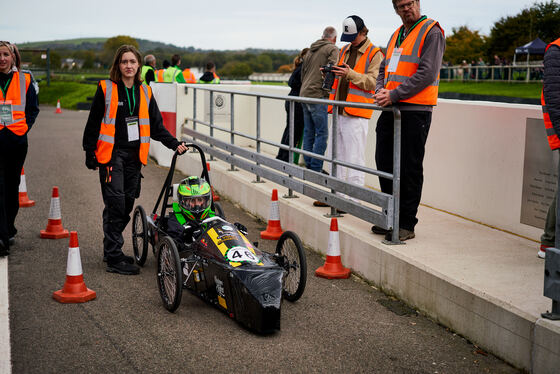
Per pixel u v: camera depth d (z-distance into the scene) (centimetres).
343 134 795
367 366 471
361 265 673
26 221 888
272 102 1291
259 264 552
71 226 864
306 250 783
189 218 644
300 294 593
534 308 461
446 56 6197
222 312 578
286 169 847
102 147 668
